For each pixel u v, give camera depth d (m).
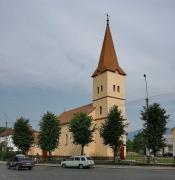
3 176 31.81
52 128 64.56
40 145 64.56
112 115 52.91
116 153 54.41
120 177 28.81
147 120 46.72
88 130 58.78
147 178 27.33
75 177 29.70
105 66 68.12
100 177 29.23
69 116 79.69
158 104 47.09
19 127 73.69
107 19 72.19
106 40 70.81
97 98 70.06
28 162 43.59
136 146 87.19
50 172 37.50
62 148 77.38
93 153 68.56
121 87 69.31
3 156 80.25
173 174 31.78
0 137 120.25
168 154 89.25
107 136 52.16
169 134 102.38
